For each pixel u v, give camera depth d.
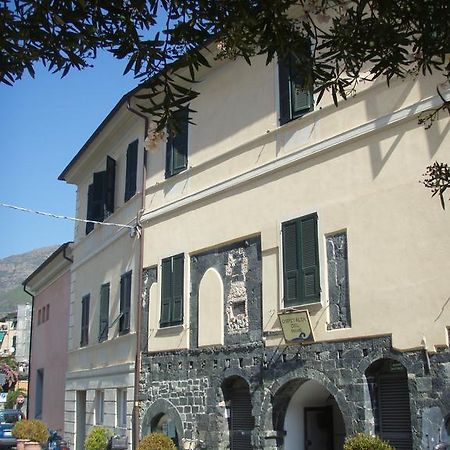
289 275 13.58
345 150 13.09
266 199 14.59
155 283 17.58
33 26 4.35
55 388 26.17
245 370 14.25
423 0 4.42
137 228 18.67
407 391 11.59
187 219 16.88
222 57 5.23
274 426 13.55
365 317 12.06
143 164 18.97
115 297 20.11
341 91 4.89
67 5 4.32
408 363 11.26
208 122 16.77
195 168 16.88
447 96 11.51
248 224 14.92
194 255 16.52
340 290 12.66
